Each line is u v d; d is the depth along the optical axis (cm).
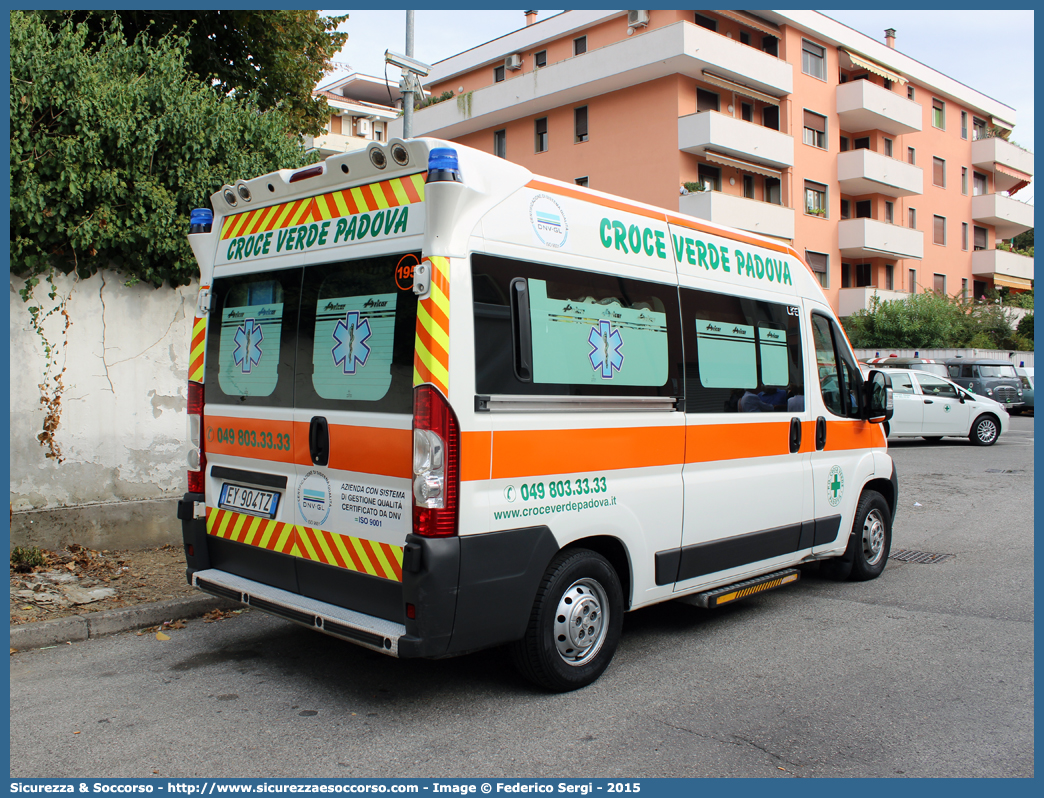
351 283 396
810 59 3009
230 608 561
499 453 372
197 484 484
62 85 619
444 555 349
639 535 445
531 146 2997
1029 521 917
